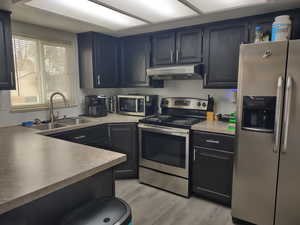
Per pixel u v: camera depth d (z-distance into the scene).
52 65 2.89
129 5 1.94
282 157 1.78
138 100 3.09
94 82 3.06
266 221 1.92
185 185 2.49
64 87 3.05
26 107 2.64
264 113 1.87
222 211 2.25
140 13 2.16
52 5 1.92
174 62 2.84
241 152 1.96
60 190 1.21
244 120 1.92
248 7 2.00
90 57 3.03
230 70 2.43
